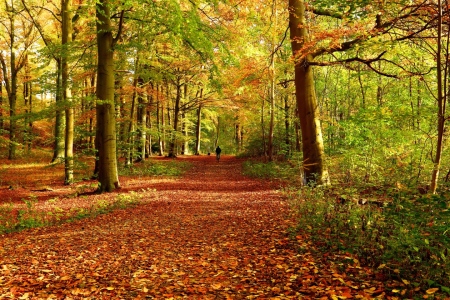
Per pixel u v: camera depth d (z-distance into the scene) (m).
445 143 9.87
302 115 12.95
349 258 4.87
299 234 6.91
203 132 54.25
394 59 13.15
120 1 12.33
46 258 6.18
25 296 4.43
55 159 21.42
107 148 15.03
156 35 15.34
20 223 9.38
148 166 25.42
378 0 8.91
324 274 4.85
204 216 9.62
